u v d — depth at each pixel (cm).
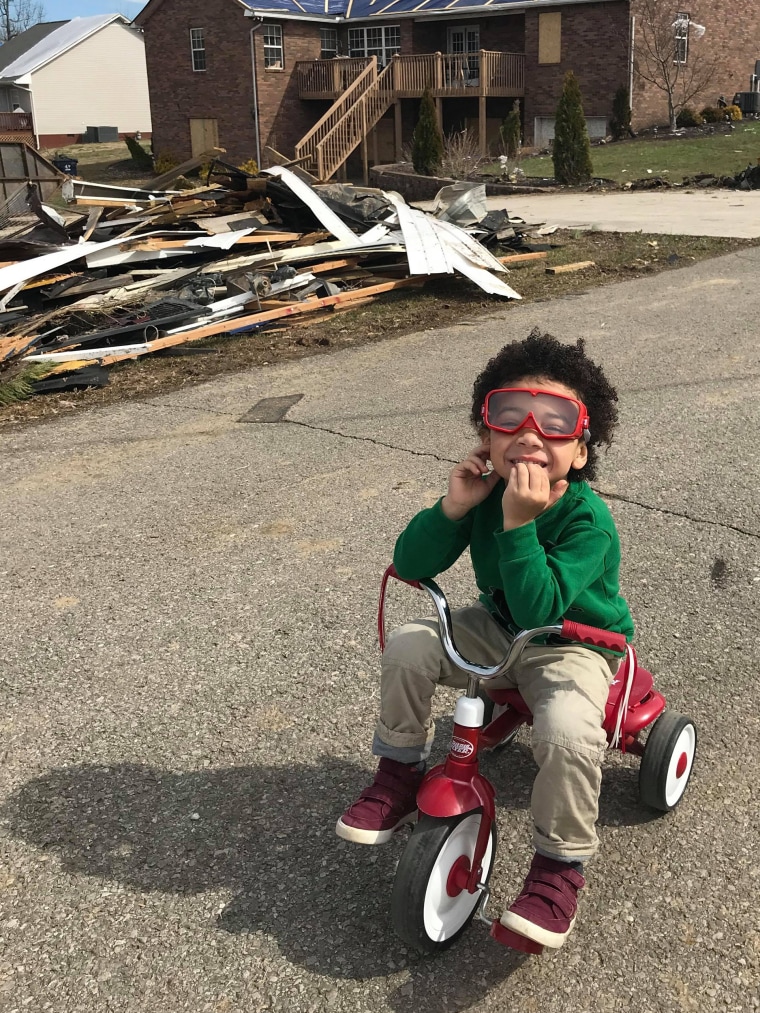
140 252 1062
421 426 674
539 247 1446
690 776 307
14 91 5541
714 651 379
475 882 240
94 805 303
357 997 231
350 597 431
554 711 228
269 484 577
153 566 473
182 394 794
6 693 368
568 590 226
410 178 2811
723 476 559
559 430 220
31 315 955
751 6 3556
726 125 3278
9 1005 233
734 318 966
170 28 3712
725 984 233
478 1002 229
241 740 333
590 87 3234
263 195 1260
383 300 1139
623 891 263
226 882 270
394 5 3616
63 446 674
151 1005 232
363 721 341
